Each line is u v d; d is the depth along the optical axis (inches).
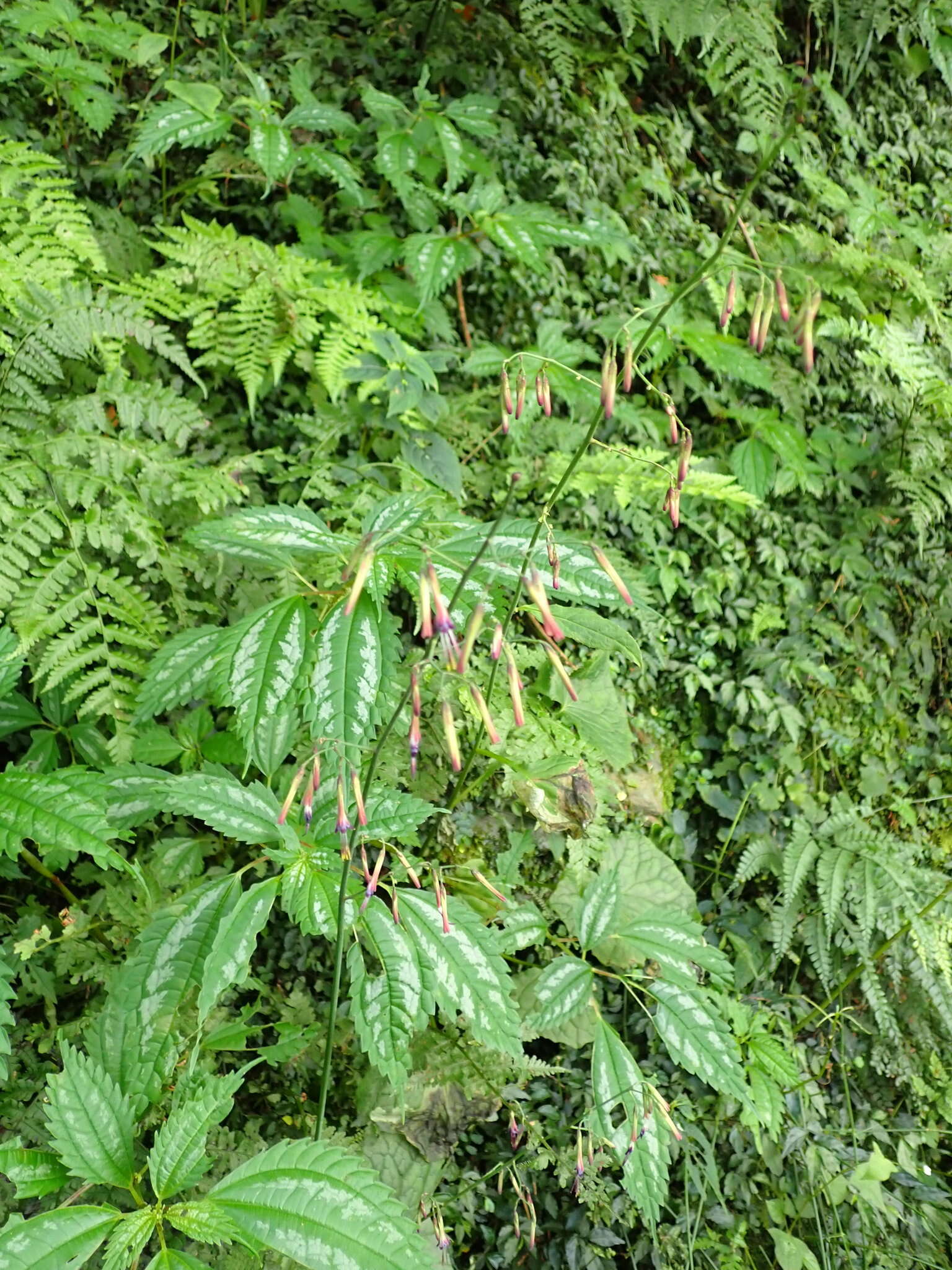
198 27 146.9
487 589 79.9
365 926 83.0
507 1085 115.1
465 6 162.1
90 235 117.3
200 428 118.0
